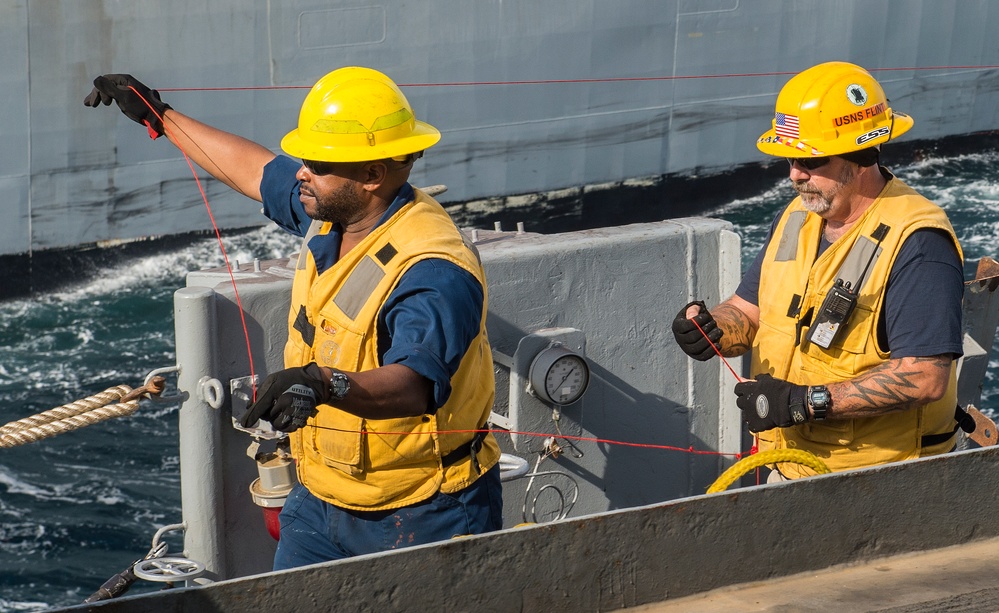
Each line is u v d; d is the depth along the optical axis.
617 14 13.94
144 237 12.27
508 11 13.23
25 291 11.86
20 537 7.41
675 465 4.00
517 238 3.70
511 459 3.49
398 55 12.81
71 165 11.75
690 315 3.14
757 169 15.62
